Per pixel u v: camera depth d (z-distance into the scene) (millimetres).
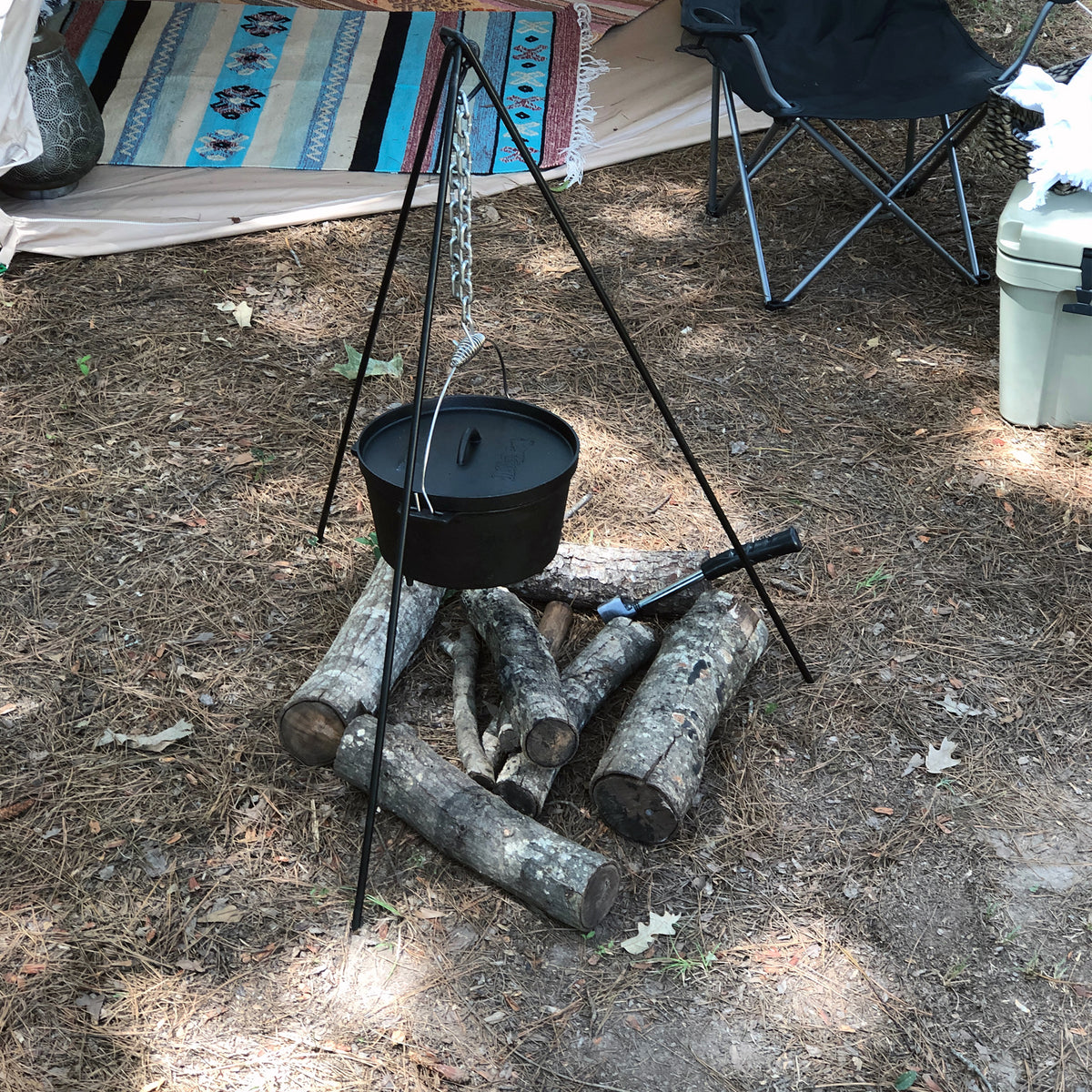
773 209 4176
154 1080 1685
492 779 2098
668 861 2051
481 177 4273
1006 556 2725
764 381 3363
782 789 2186
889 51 3574
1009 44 5090
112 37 4863
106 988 1808
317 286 3779
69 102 3941
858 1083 1699
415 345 3525
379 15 5051
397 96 4617
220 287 3766
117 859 2020
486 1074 1709
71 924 1906
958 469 3012
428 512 1840
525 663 2178
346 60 4793
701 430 3180
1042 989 1825
